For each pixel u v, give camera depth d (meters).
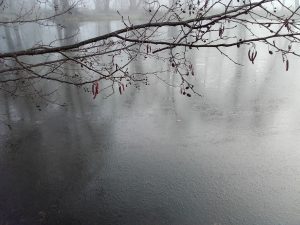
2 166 7.89
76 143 8.80
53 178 7.38
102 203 6.55
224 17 2.87
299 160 7.74
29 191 7.00
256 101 11.45
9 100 11.52
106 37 3.32
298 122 9.66
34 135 9.34
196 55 18.69
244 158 7.86
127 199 6.62
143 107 11.11
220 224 5.95
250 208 6.28
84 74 12.08
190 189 6.83
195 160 7.83
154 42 3.24
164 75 14.55
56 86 12.80
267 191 6.72
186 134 9.09
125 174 7.41
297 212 6.17
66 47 3.45
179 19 3.15
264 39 2.85
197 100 11.62
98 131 9.44
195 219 6.07
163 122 9.89
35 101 11.49
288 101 11.38
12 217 6.30
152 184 7.02
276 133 9.02
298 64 16.80
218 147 8.36
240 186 6.88
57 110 10.94
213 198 6.56
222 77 14.50
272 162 7.68
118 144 8.67
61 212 6.38
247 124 9.59
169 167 7.59
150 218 6.13
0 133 9.46
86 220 6.17
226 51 19.78
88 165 7.80
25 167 7.82
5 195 6.89
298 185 6.88
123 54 17.22
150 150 8.33
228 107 10.91
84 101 11.63
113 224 6.05
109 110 10.91
